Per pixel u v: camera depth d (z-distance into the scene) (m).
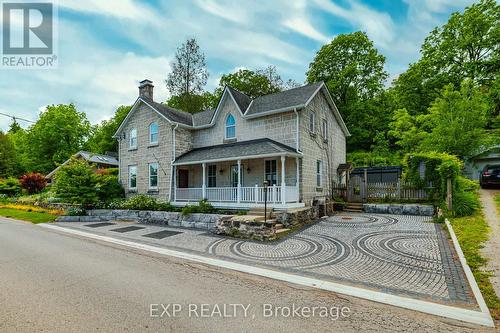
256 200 13.26
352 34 29.94
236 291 5.12
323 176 17.28
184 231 11.86
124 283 5.51
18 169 38.84
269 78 36.72
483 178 16.88
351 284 5.45
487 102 18.73
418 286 5.23
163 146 18.30
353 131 30.52
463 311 4.19
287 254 7.79
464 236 8.07
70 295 4.84
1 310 4.22
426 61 25.48
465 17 23.53
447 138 16.42
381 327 3.76
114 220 16.00
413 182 14.25
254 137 16.09
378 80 30.64
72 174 17.67
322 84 16.31
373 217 13.00
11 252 8.29
